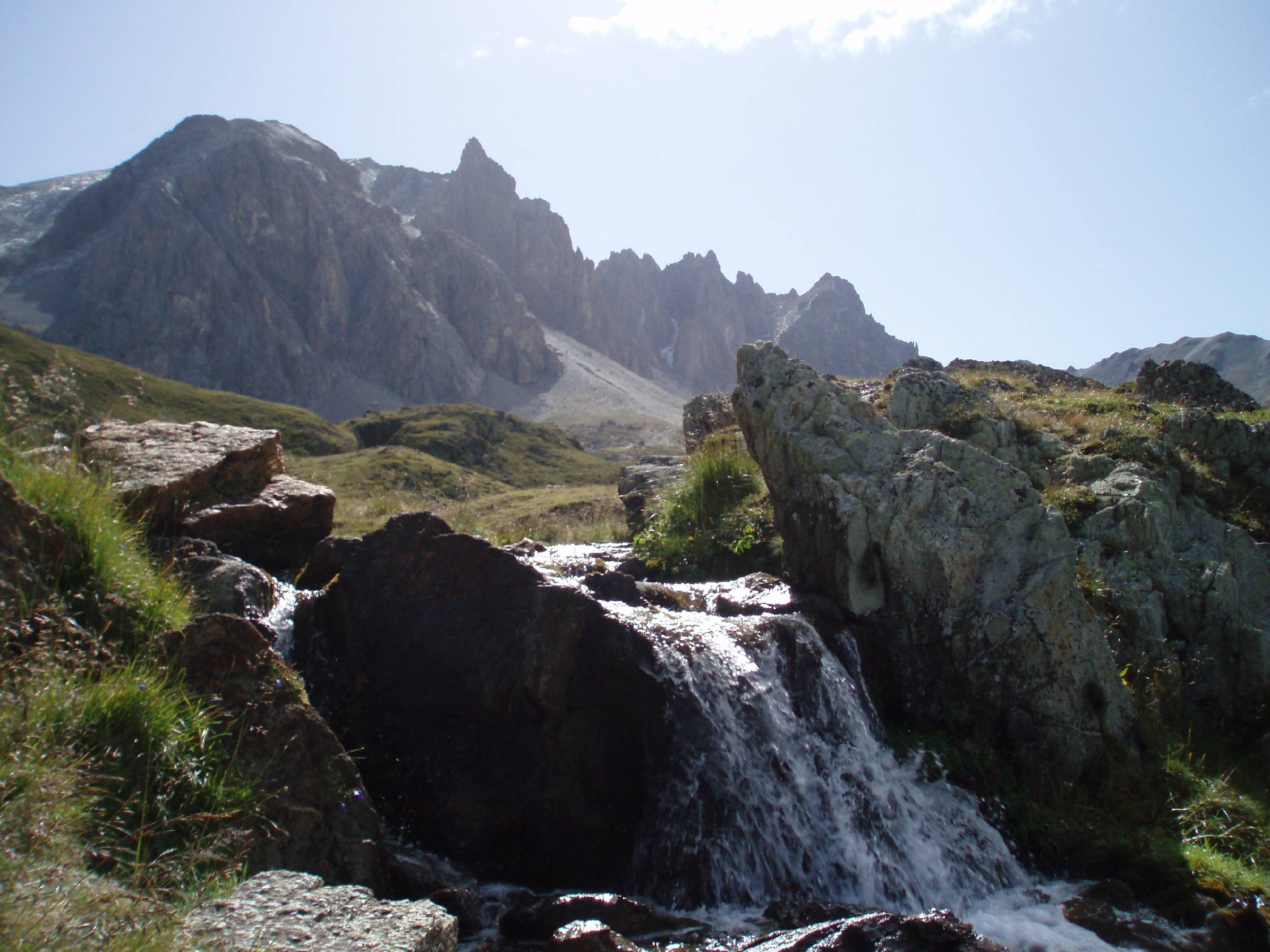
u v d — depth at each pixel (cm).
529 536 1708
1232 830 837
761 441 1065
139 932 370
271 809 535
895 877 736
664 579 1237
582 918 574
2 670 490
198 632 586
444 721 723
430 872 626
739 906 674
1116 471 1329
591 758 707
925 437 1006
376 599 774
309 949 396
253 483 1084
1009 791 848
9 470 684
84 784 452
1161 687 1055
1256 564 1230
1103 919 684
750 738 753
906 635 927
